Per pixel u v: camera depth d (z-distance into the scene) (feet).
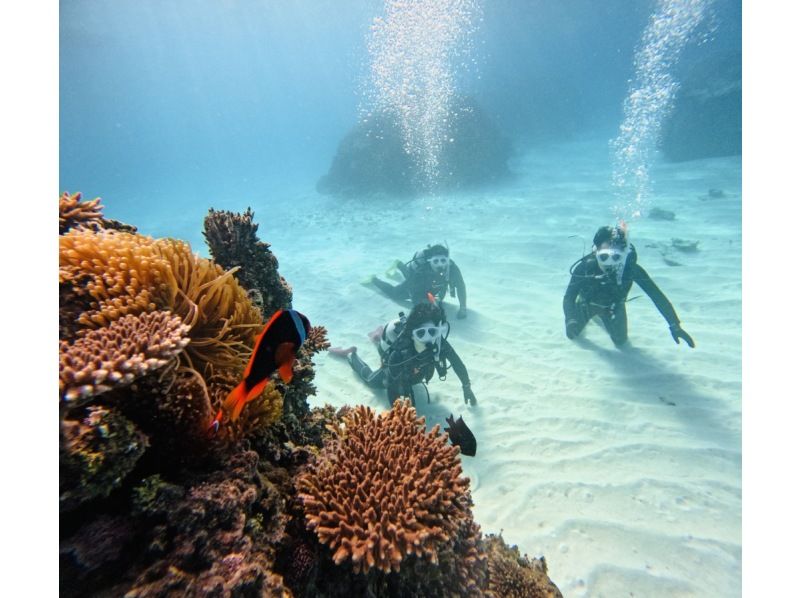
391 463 6.31
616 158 68.13
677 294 23.77
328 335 24.03
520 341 20.86
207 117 397.80
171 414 5.05
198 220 71.05
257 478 5.56
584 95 152.46
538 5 169.68
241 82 362.94
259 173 146.72
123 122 360.07
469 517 7.09
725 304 21.71
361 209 57.52
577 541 10.61
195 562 4.46
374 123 63.57
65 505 4.02
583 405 15.74
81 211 8.66
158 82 289.94
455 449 6.70
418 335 14.94
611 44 230.68
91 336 4.94
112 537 4.30
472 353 20.29
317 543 5.82
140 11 124.98
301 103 393.91
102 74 194.90
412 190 60.13
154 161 288.30
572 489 12.13
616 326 19.51
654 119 75.66
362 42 271.08
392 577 6.35
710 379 16.25
